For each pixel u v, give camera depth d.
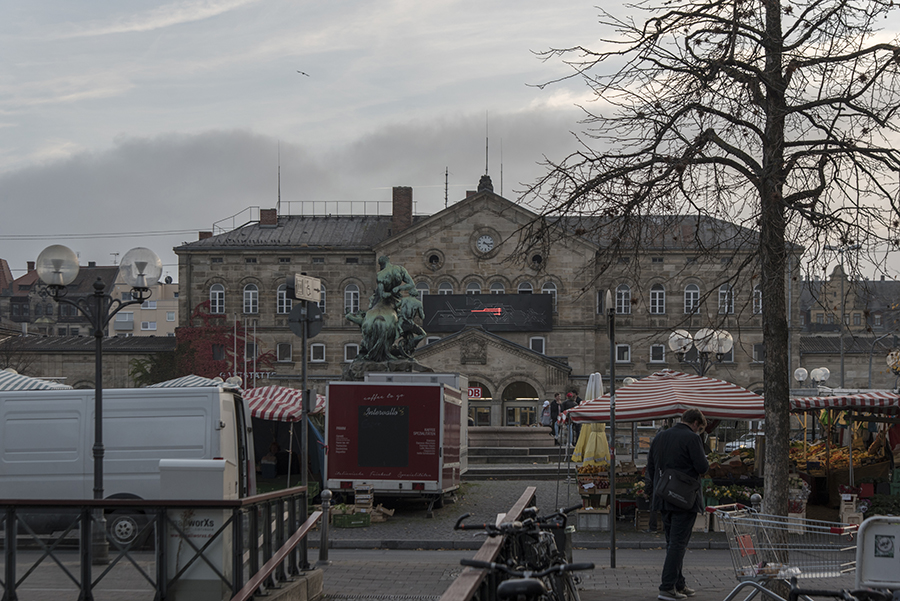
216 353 71.62
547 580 7.16
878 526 6.41
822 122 12.52
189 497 9.49
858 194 12.39
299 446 30.03
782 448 11.55
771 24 12.17
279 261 72.06
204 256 72.25
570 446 34.88
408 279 30.02
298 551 11.78
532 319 67.75
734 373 67.62
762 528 8.46
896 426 22.97
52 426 17.08
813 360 70.06
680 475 10.67
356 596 12.31
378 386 22.70
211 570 9.09
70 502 9.09
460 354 65.62
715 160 12.46
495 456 39.72
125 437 16.91
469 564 5.14
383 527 21.19
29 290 128.00
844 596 6.33
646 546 18.78
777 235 11.79
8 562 9.04
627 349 68.94
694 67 12.41
